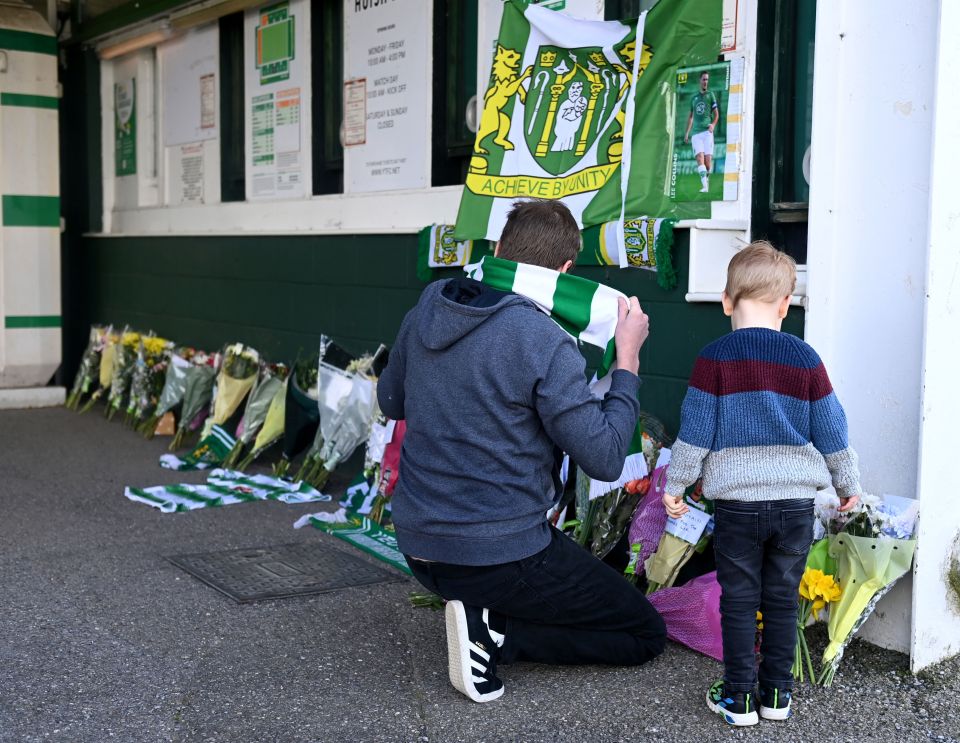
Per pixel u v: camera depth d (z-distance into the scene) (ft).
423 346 11.00
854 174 12.37
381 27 20.95
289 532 17.69
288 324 23.91
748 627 10.66
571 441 10.48
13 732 10.58
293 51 23.47
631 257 15.81
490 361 10.55
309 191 23.34
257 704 11.27
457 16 19.80
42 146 30.01
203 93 26.99
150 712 11.06
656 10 15.47
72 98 32.42
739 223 14.96
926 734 10.57
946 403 11.86
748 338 10.48
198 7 25.82
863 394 12.47
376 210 21.36
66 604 14.20
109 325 29.91
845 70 12.35
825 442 10.34
